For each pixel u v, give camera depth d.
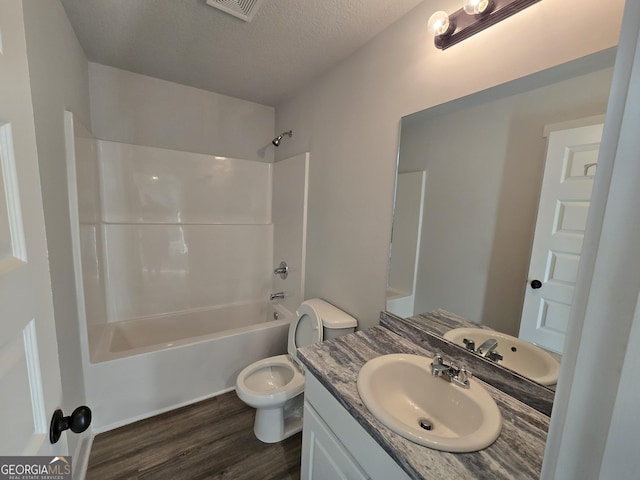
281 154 2.62
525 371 0.95
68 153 1.41
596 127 0.79
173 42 1.65
